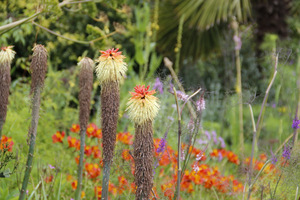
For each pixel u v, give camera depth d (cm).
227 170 392
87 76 220
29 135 203
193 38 698
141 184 161
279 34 640
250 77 682
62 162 320
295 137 242
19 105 436
